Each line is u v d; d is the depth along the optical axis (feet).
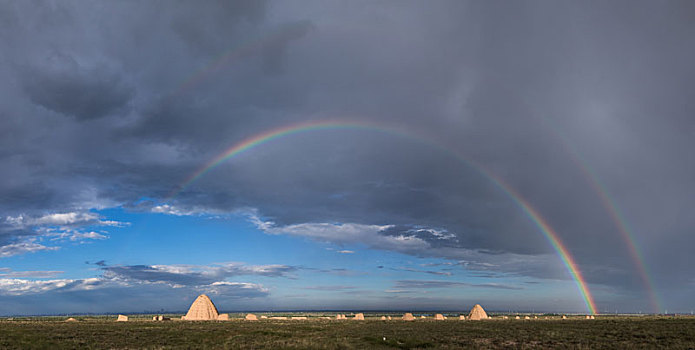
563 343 151.43
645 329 211.82
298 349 139.44
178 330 240.73
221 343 162.61
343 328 262.06
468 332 214.28
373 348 147.95
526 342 158.92
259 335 201.77
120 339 180.34
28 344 156.56
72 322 369.09
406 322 359.66
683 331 193.77
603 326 247.70
